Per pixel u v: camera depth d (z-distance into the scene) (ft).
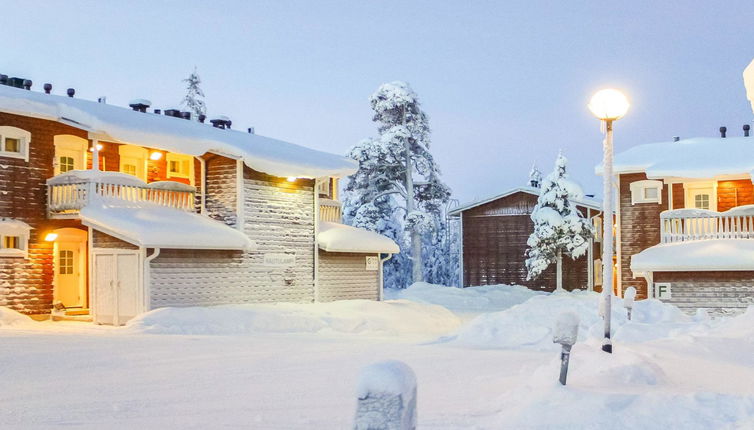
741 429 22.61
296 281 101.09
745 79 29.12
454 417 27.81
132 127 88.79
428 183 184.44
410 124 182.60
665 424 24.03
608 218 41.91
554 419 25.30
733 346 46.09
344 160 117.19
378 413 15.85
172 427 27.02
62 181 84.64
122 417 29.07
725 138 116.06
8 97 80.79
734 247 95.45
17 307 82.89
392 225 208.44
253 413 29.91
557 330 29.25
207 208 96.48
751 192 102.53
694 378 34.40
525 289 154.71
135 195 88.58
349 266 111.24
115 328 75.46
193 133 97.76
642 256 97.09
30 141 84.48
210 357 50.52
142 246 78.43
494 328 63.98
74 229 89.97
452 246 220.23
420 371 42.96
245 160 92.94
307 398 33.73
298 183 102.89
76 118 86.07
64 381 38.88
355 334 80.94
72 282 90.38
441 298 148.97
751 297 93.45
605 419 24.68
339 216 122.72
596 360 33.94
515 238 160.45
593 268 156.66
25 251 83.51
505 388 35.78
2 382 38.34
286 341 64.69
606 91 42.83
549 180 153.07
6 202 81.97
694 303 95.09
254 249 92.84
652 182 106.42
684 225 102.68
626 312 68.23
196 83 212.23
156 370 43.60
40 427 27.04
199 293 86.38
